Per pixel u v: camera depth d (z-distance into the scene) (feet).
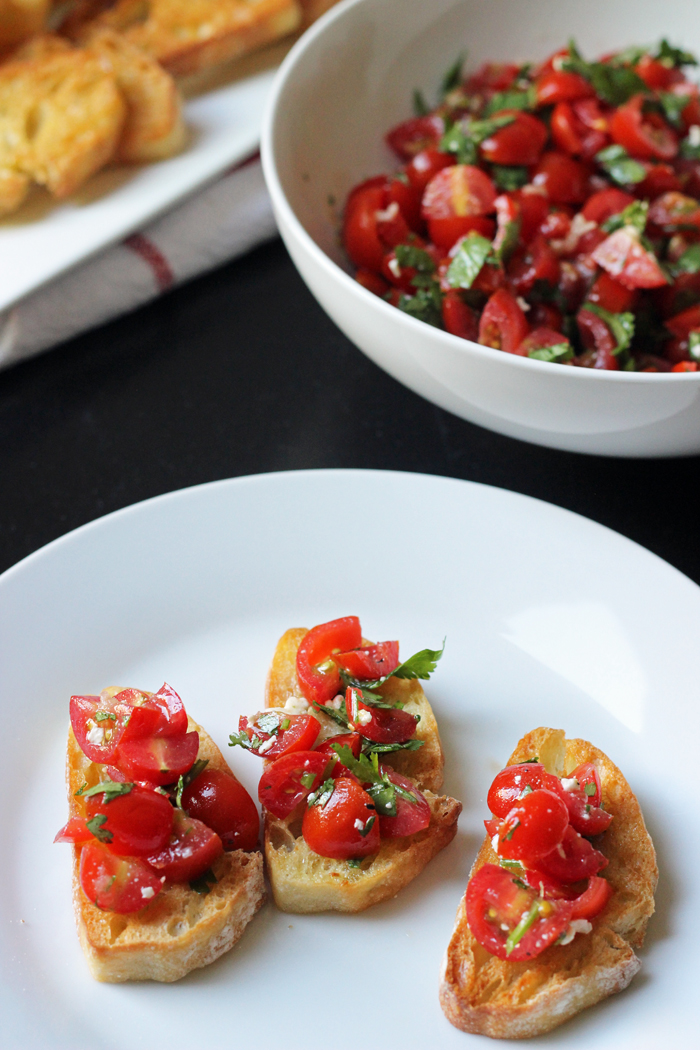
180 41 2.61
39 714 1.88
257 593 1.99
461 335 2.08
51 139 2.39
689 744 1.85
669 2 2.37
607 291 2.07
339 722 1.82
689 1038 1.65
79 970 1.71
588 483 2.19
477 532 2.02
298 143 2.23
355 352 2.39
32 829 1.80
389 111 2.39
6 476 2.20
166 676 1.93
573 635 1.94
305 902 1.74
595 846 1.75
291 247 2.07
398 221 2.19
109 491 2.18
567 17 2.41
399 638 1.96
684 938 1.71
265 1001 1.69
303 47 2.22
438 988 1.70
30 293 2.28
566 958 1.67
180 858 1.69
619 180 2.20
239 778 1.84
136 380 2.34
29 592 1.94
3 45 2.65
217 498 2.03
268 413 2.29
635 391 1.87
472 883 1.69
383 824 1.74
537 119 2.25
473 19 2.39
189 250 2.43
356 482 2.05
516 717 1.90
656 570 1.96
